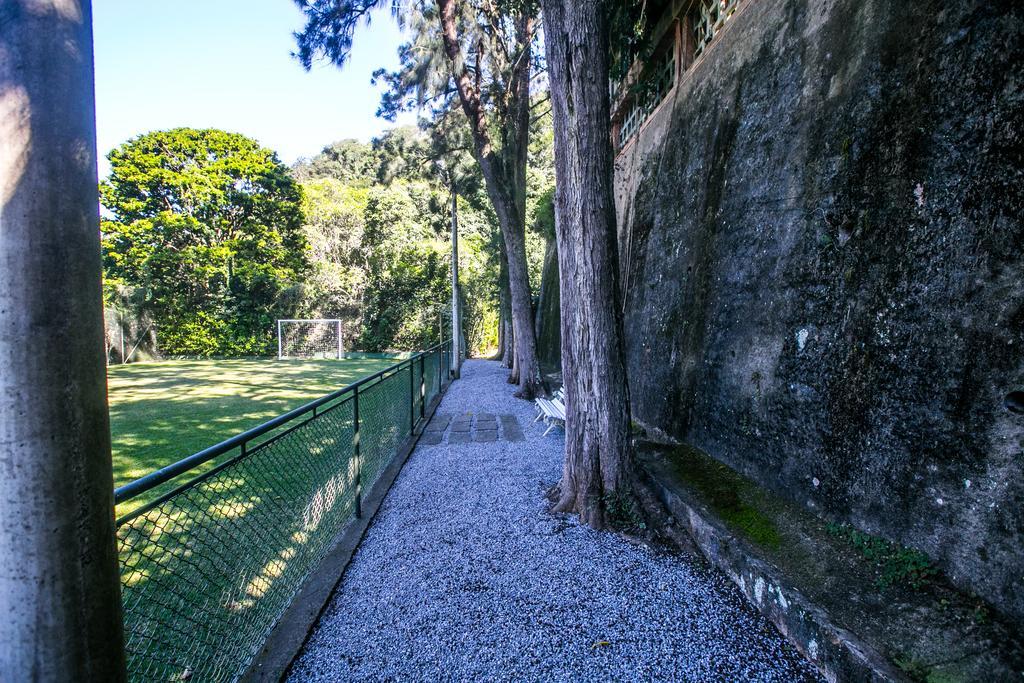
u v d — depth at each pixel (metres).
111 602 1.06
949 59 2.47
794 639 2.29
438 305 23.59
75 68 0.98
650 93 7.63
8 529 0.91
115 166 22.09
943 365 2.33
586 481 3.80
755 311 4.00
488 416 8.57
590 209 3.65
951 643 1.89
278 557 2.64
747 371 4.01
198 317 23.19
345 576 3.07
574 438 3.94
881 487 2.63
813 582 2.43
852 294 2.98
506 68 10.77
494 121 12.15
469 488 4.74
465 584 2.94
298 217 24.61
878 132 2.91
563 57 3.74
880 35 3.01
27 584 0.93
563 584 2.92
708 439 4.55
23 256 0.90
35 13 0.91
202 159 23.19
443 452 6.14
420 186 26.88
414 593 2.85
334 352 24.34
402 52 11.62
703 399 4.71
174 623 1.84
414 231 24.73
